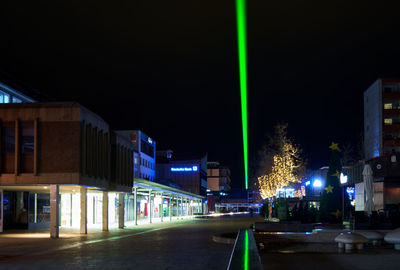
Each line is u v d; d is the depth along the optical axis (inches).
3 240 877.2
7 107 976.3
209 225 1612.9
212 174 6619.1
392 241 621.0
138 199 2223.2
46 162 966.4
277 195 2400.3
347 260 507.8
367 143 3070.9
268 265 473.7
